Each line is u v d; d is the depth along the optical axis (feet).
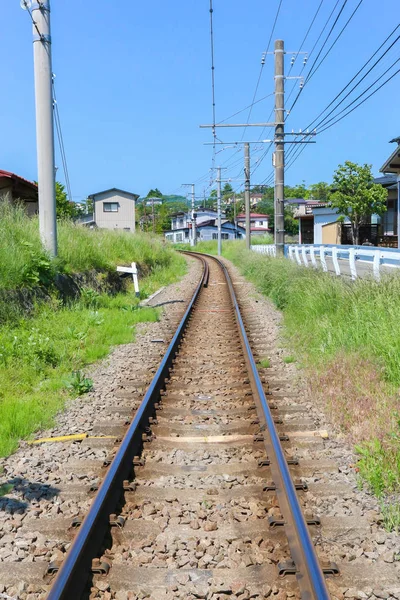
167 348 31.50
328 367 24.77
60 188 144.25
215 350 32.53
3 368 25.39
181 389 24.61
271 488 14.51
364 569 11.26
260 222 336.90
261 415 19.84
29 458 17.16
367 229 118.52
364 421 18.81
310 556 10.74
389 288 31.24
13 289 34.22
